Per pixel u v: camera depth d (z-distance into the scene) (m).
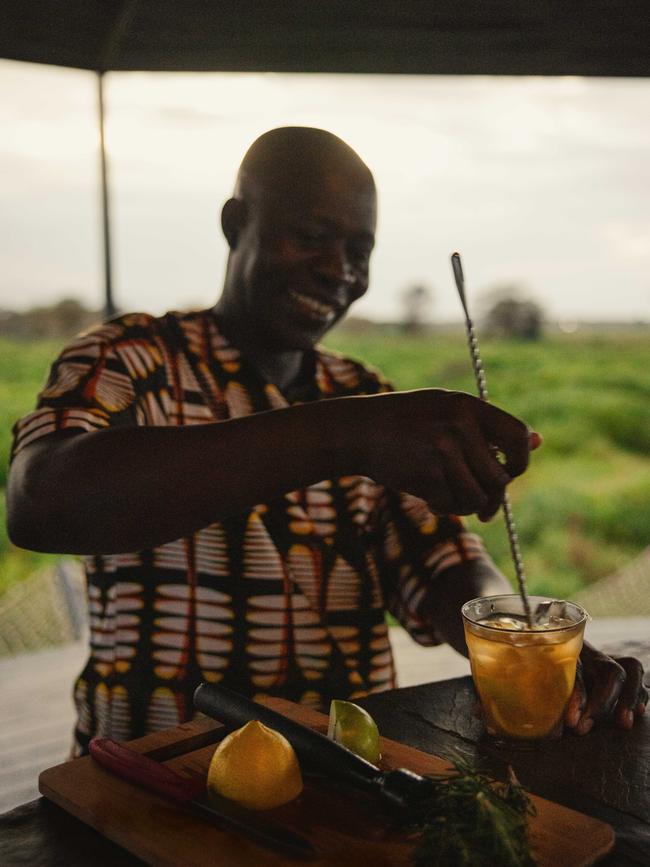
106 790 0.80
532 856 0.66
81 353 1.33
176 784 0.79
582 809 0.82
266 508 1.44
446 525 1.50
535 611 1.02
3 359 10.76
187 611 1.39
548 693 0.92
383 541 1.55
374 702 1.08
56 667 3.47
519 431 0.83
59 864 0.70
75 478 0.93
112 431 0.97
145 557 1.39
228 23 2.36
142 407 1.39
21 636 4.04
